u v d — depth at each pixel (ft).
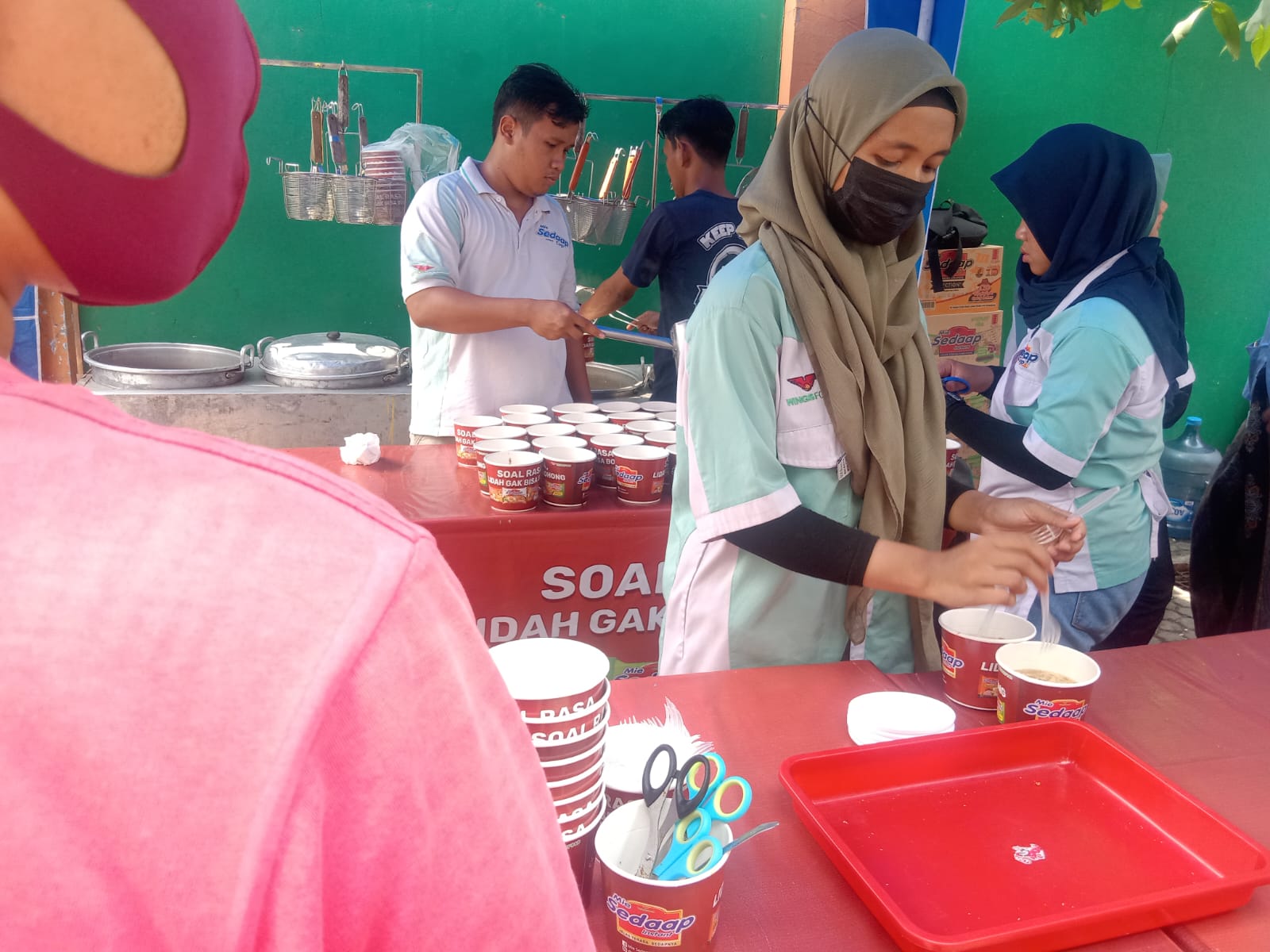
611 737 3.75
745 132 12.83
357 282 13.50
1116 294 6.91
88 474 1.13
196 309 13.00
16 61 1.04
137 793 1.05
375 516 1.24
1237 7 14.67
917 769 3.98
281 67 12.46
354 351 11.79
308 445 11.27
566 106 9.00
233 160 1.31
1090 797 3.92
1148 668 5.23
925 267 11.81
